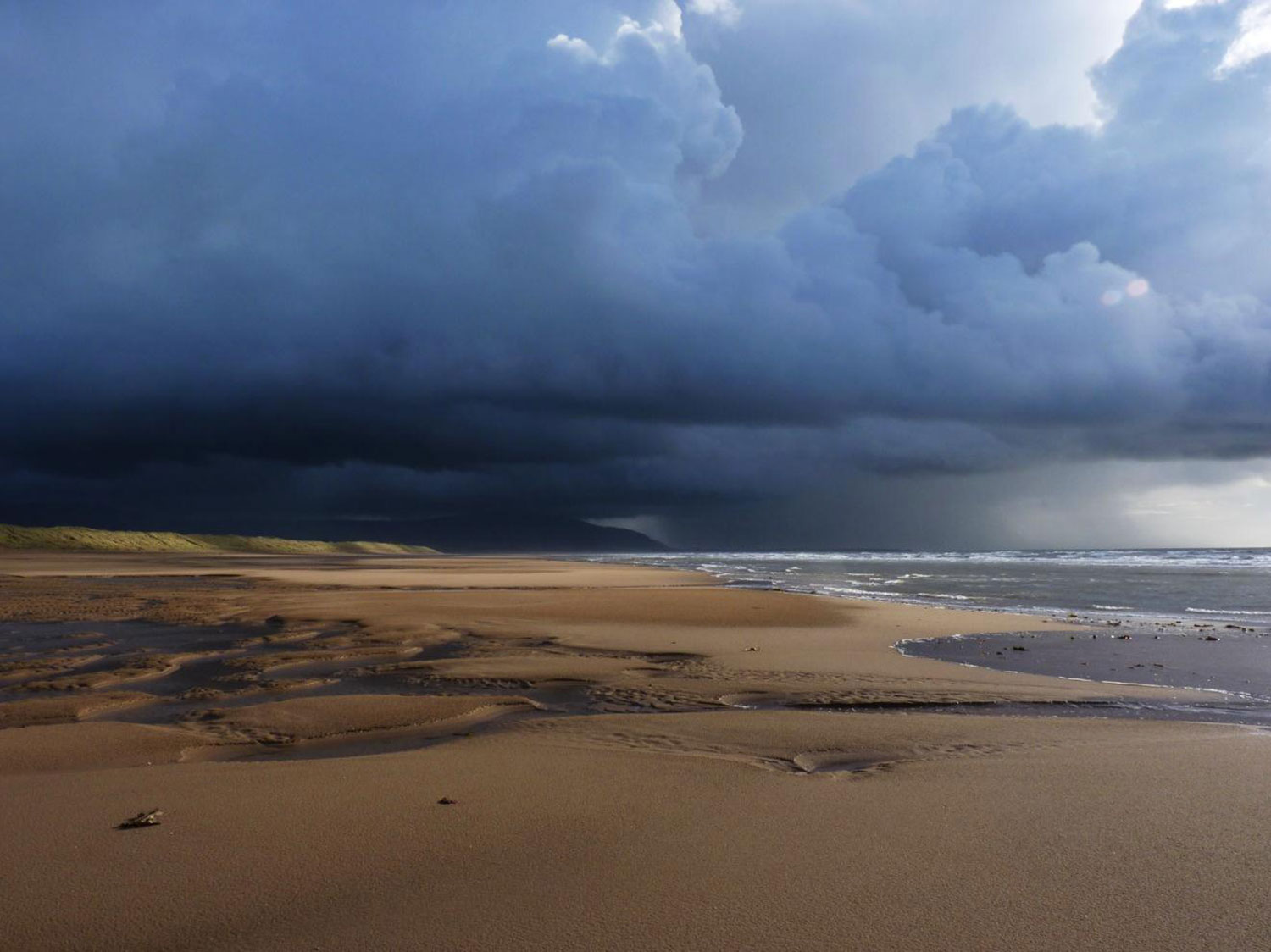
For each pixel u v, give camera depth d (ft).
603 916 12.66
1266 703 33.83
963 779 20.65
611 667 42.16
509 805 18.47
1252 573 162.50
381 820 17.44
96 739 26.21
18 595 96.58
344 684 37.99
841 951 11.45
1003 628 61.16
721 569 202.08
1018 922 12.32
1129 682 38.93
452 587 113.60
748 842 16.02
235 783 20.39
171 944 11.93
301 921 12.64
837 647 49.78
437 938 11.95
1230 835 16.11
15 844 16.11
